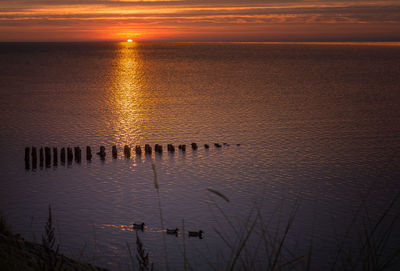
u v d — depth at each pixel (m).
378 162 46.28
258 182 39.62
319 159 47.53
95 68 188.50
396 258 20.36
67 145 54.94
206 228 28.19
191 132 62.22
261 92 108.31
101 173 42.34
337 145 54.06
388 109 81.19
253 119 71.69
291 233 26.62
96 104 87.69
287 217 30.11
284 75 155.50
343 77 146.75
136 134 61.28
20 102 88.38
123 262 22.84
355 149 52.00
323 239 25.52
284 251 22.34
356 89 113.62
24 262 6.73
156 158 47.91
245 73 164.75
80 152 46.97
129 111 79.69
